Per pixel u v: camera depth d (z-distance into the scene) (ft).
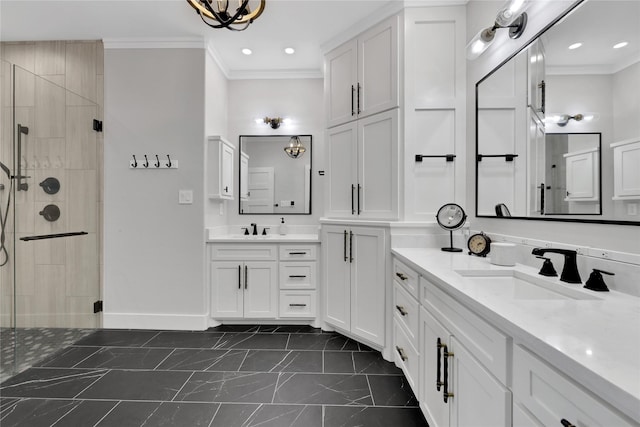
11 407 5.03
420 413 4.91
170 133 8.41
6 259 7.53
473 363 2.99
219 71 9.59
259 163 10.32
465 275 4.25
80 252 8.30
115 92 8.39
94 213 8.39
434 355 4.08
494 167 5.50
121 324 8.38
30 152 7.64
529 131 4.55
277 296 8.56
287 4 6.85
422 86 6.63
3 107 7.36
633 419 1.41
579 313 2.46
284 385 5.67
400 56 6.67
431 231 6.45
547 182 4.17
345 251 7.48
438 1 6.55
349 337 7.88
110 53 8.41
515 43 4.95
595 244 3.44
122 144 8.39
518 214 4.83
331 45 8.22
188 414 4.87
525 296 3.95
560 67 3.92
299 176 10.30
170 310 8.41
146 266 8.41
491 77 5.59
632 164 3.00
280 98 10.37
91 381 5.80
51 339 7.68
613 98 3.19
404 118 6.59
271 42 8.50
